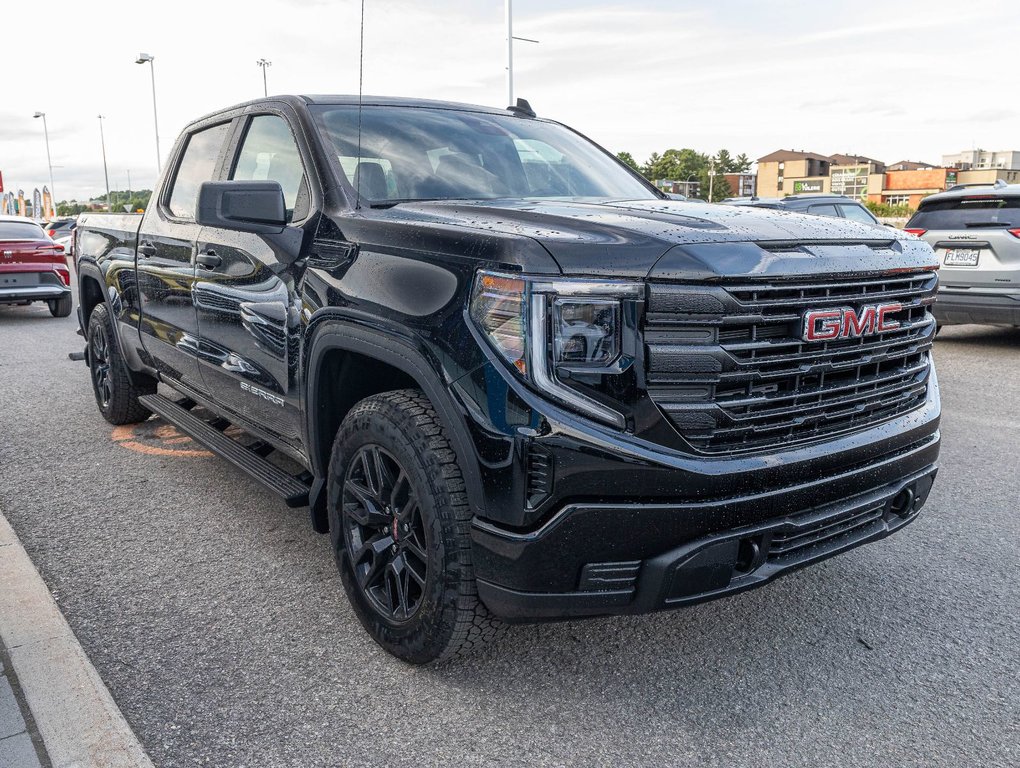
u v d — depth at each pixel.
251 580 3.49
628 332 2.29
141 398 5.34
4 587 3.33
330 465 3.02
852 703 2.63
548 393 2.27
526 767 2.33
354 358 3.08
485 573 2.43
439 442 2.54
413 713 2.58
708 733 2.48
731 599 3.33
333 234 3.09
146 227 4.86
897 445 2.79
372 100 3.88
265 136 3.84
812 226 2.70
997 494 4.52
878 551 3.79
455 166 3.58
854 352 2.61
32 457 5.18
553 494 2.28
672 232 2.44
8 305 15.65
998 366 8.17
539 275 2.29
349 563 2.99
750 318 2.36
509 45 22.53
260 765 2.34
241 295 3.62
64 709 2.50
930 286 2.93
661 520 2.31
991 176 145.62
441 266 2.54
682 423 2.33
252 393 3.70
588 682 2.74
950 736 2.47
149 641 3.00
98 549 3.80
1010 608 3.25
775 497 2.43
